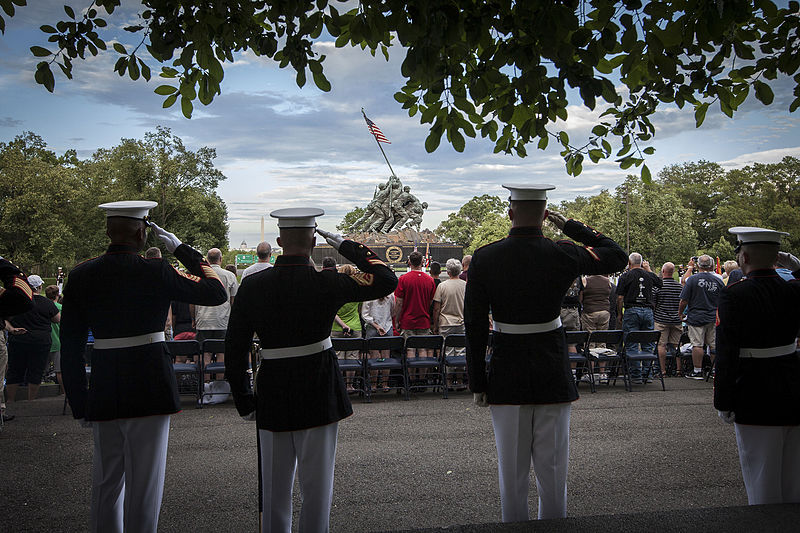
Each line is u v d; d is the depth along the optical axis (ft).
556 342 11.54
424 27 10.59
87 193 205.98
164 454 11.90
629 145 15.53
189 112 14.84
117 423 11.51
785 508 10.19
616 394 33.53
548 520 9.87
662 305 40.04
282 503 10.90
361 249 11.78
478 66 11.85
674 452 21.76
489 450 22.18
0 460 21.85
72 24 13.57
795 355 11.92
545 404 11.19
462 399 32.58
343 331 35.06
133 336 11.66
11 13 13.34
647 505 16.66
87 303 11.60
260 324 11.04
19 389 35.47
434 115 13.41
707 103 14.92
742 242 12.31
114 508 11.60
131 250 12.14
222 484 18.72
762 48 14.15
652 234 244.42
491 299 11.64
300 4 11.84
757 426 11.74
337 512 16.37
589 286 38.58
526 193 11.73
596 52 11.24
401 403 31.53
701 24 11.45
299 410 10.80
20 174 189.57
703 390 34.40
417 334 34.86
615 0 11.62
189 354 30.76
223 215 226.79
